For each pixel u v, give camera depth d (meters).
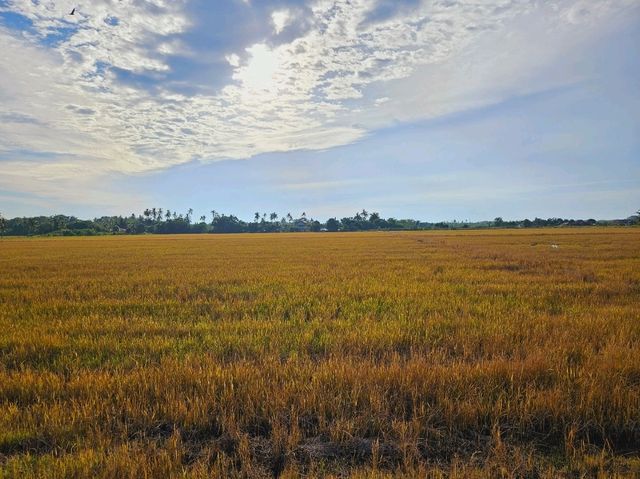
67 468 3.29
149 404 4.43
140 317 9.06
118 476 3.23
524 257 23.52
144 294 12.21
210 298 11.22
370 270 17.86
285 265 21.05
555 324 7.60
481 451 3.69
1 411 4.27
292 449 3.68
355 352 6.20
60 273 18.34
